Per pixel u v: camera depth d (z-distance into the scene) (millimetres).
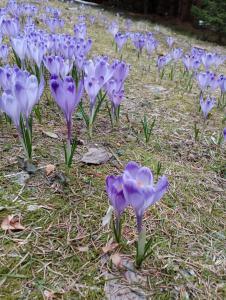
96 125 320
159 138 322
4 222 199
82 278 175
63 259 183
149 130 331
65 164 253
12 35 397
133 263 185
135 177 159
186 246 203
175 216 226
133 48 681
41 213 209
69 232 200
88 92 275
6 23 388
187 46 908
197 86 504
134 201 157
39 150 265
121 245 194
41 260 182
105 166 261
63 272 177
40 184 231
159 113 378
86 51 370
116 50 616
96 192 232
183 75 527
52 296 164
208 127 365
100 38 715
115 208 177
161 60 497
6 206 210
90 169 254
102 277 177
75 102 222
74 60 351
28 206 213
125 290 172
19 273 173
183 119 374
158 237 206
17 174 237
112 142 297
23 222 202
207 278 184
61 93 214
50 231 199
